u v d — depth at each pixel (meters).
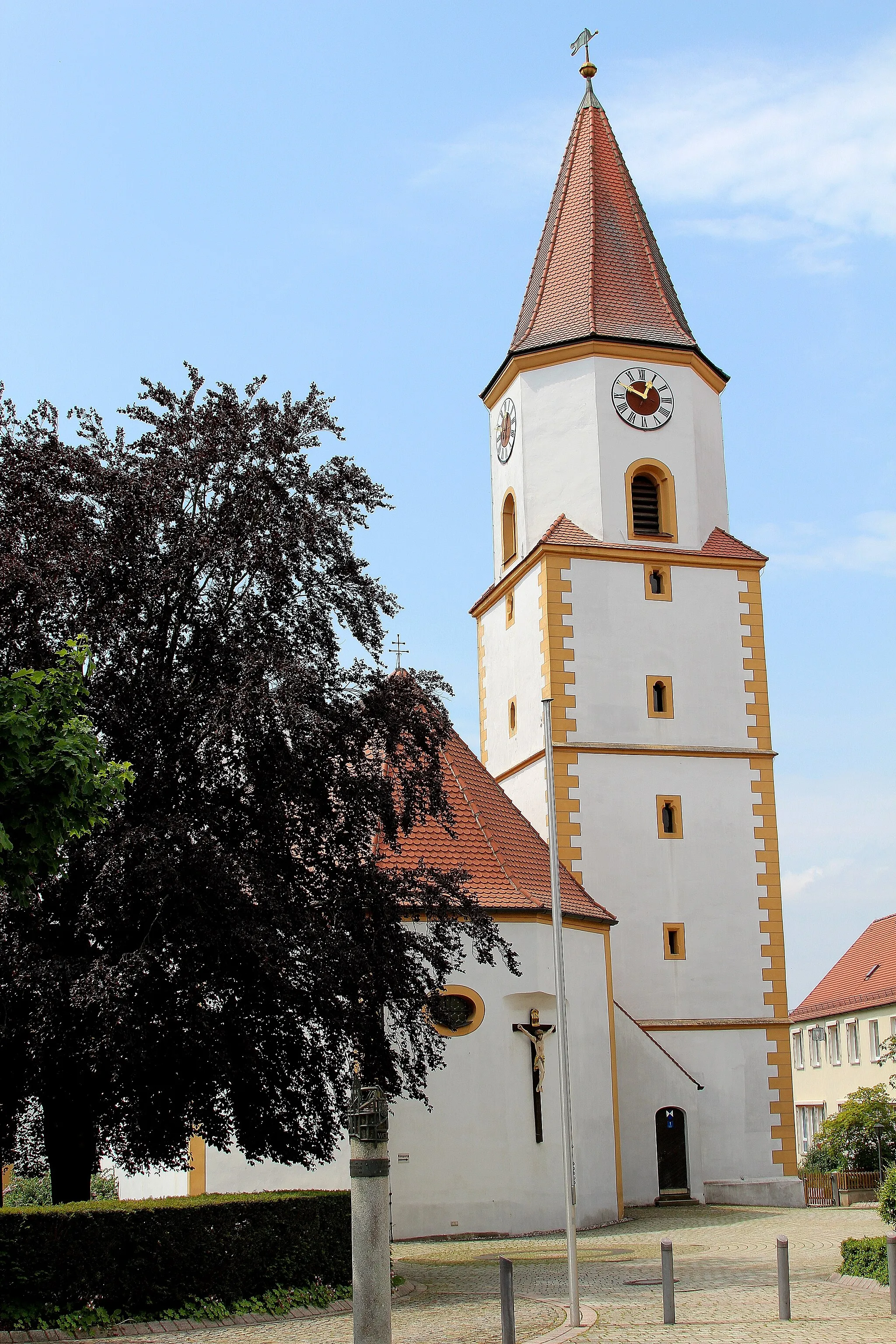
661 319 41.41
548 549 38.97
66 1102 20.73
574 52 45.97
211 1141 21.08
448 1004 28.81
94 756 15.30
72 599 20.98
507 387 42.41
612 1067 33.56
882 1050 62.53
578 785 37.94
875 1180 40.47
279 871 21.73
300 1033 21.45
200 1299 18.69
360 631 22.95
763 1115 37.25
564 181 44.31
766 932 38.38
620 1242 28.05
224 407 22.81
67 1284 17.77
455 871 24.00
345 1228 21.41
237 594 22.36
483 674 43.97
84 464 21.91
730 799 38.94
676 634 39.56
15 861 15.21
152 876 19.05
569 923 32.81
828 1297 19.77
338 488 23.11
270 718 20.67
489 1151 29.81
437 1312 19.58
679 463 40.56
